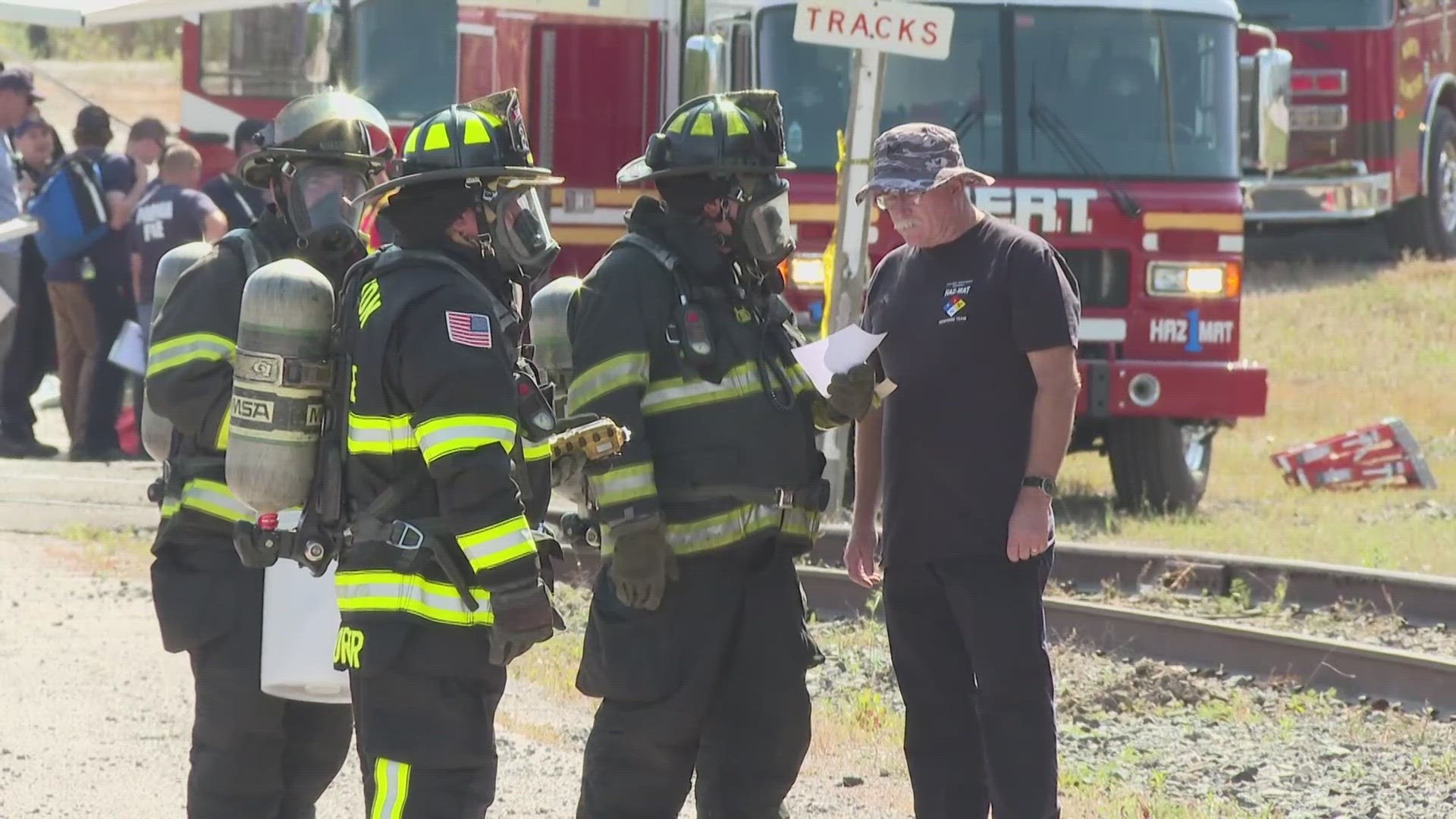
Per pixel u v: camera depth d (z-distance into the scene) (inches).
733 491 638.5
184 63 2401.6
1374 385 2539.4
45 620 1235.2
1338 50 2817.4
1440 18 3097.9
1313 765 940.0
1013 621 701.9
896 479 723.4
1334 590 1282.0
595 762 657.0
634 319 629.9
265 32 2365.9
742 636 654.5
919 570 722.8
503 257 580.4
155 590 668.1
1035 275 692.1
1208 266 1715.1
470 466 539.5
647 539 620.1
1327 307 2918.3
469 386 543.8
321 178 649.0
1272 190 2847.0
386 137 670.5
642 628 644.1
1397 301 2920.8
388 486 564.7
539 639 550.9
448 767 568.4
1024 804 696.4
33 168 2255.2
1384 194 2864.2
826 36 1475.1
